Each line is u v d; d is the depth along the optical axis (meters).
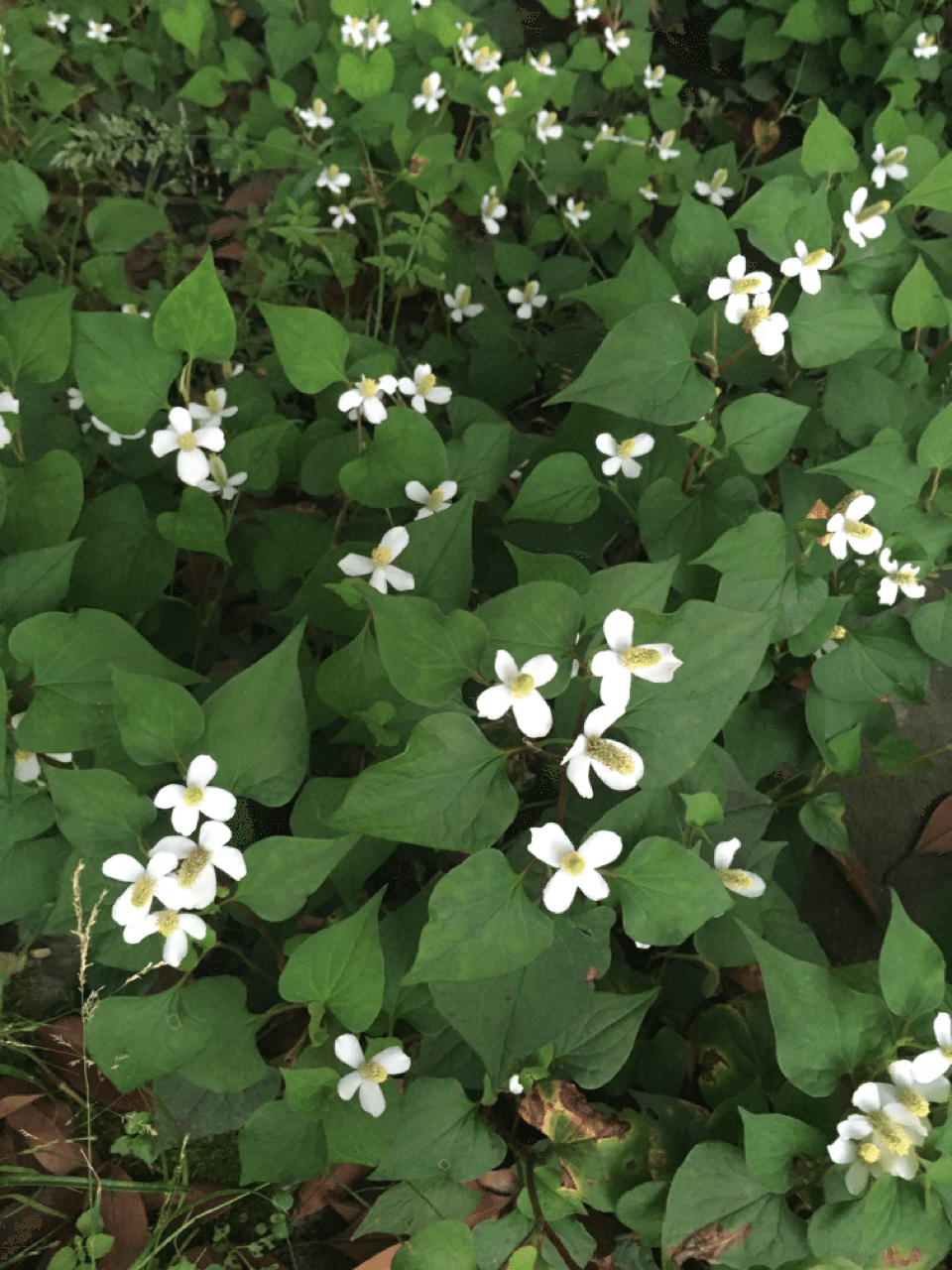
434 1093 0.37
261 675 0.36
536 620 0.34
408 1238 0.38
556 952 0.35
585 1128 0.38
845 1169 0.35
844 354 0.47
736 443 0.44
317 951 0.34
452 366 0.66
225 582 0.54
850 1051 0.36
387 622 0.33
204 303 0.40
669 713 0.34
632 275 0.50
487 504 0.54
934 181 0.48
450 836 0.33
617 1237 0.40
